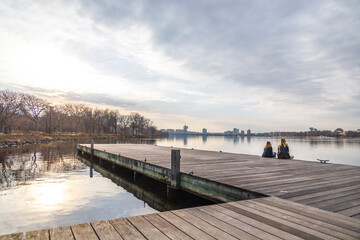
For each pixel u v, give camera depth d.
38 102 65.88
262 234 2.88
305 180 6.30
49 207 7.21
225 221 3.32
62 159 19.34
